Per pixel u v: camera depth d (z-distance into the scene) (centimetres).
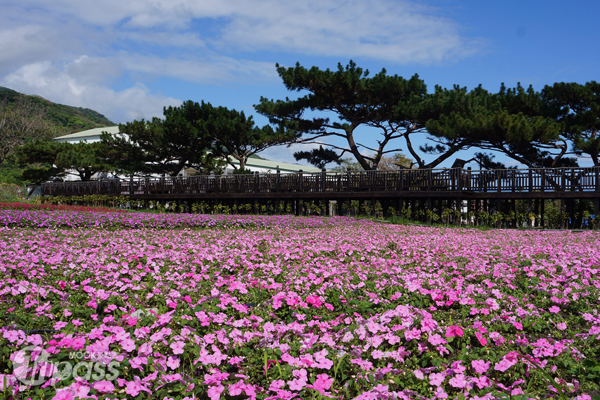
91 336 248
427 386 232
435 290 382
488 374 244
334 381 230
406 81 2123
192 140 2525
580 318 351
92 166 3319
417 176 1590
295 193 1838
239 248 677
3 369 221
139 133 2711
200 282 435
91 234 852
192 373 232
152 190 2453
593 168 1375
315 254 640
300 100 2294
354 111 2334
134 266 502
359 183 1742
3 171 4744
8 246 587
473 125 1825
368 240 816
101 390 189
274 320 322
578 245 790
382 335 268
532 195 1430
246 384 211
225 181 2133
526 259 591
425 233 1059
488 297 396
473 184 1612
